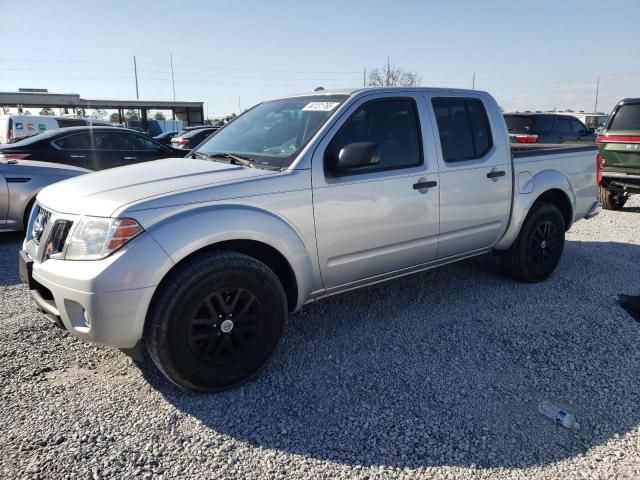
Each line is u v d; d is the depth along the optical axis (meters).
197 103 45.81
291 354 3.54
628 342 3.73
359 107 3.63
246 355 3.09
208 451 2.54
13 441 2.57
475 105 4.39
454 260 4.40
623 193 9.22
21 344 3.60
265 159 3.48
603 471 2.43
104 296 2.64
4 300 4.45
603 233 7.27
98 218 2.77
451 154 4.13
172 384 3.14
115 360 3.42
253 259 3.06
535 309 4.32
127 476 2.36
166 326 2.78
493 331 3.89
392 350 3.59
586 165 5.38
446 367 3.36
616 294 4.70
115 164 8.84
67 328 2.86
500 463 2.47
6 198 6.54
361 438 2.65
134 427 2.71
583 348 3.63
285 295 3.25
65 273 2.73
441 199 4.01
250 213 3.04
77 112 44.03
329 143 3.44
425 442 2.62
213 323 2.95
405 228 3.82
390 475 2.39
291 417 2.83
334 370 3.33
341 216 3.45
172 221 2.82
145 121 44.06
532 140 13.80
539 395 3.05
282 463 2.47
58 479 2.32
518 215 4.65
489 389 3.11
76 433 2.65
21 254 3.27
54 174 6.83
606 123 9.05
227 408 2.90
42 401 2.93
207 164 3.54
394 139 3.80
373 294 4.65
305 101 3.96
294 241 3.23
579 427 2.75
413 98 3.96
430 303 4.45
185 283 2.79
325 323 4.04
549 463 2.48
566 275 5.23
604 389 3.12
